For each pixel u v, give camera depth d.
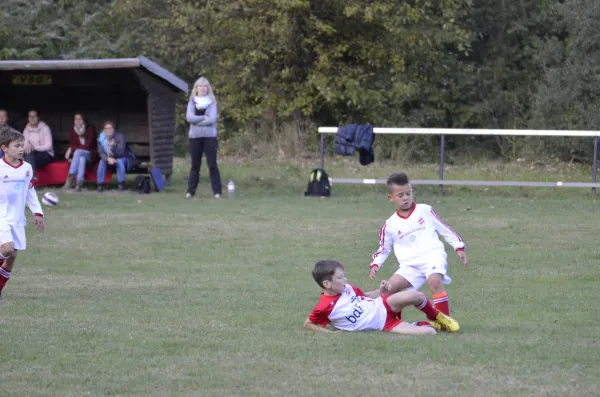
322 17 40.66
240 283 14.45
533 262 16.70
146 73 28.11
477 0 46.66
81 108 31.08
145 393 7.79
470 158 41.94
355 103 40.12
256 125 42.41
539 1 46.06
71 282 14.36
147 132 30.67
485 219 22.97
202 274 15.36
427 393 7.75
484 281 14.79
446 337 10.19
